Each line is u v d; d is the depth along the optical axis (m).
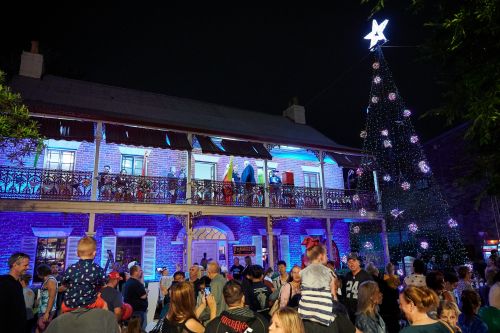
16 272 4.65
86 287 3.44
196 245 15.42
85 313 3.29
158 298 10.72
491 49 5.26
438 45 5.78
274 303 5.82
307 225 18.16
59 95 14.50
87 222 13.44
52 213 13.01
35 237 12.60
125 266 12.82
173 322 3.74
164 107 17.33
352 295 5.59
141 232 14.19
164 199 13.07
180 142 13.24
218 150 13.64
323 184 16.50
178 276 7.32
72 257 12.98
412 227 17.91
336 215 16.39
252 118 20.47
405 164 22.73
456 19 5.02
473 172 6.04
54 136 10.99
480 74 4.98
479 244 19.53
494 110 4.71
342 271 10.62
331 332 3.49
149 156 15.14
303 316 3.61
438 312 4.02
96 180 11.95
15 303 4.45
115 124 12.68
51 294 6.55
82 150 14.05
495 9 4.70
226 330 3.52
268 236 14.58
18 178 11.19
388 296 5.95
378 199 17.92
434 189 21.73
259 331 3.53
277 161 18.14
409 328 3.31
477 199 5.91
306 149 16.61
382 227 17.73
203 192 13.76
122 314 5.47
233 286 3.76
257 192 14.77
